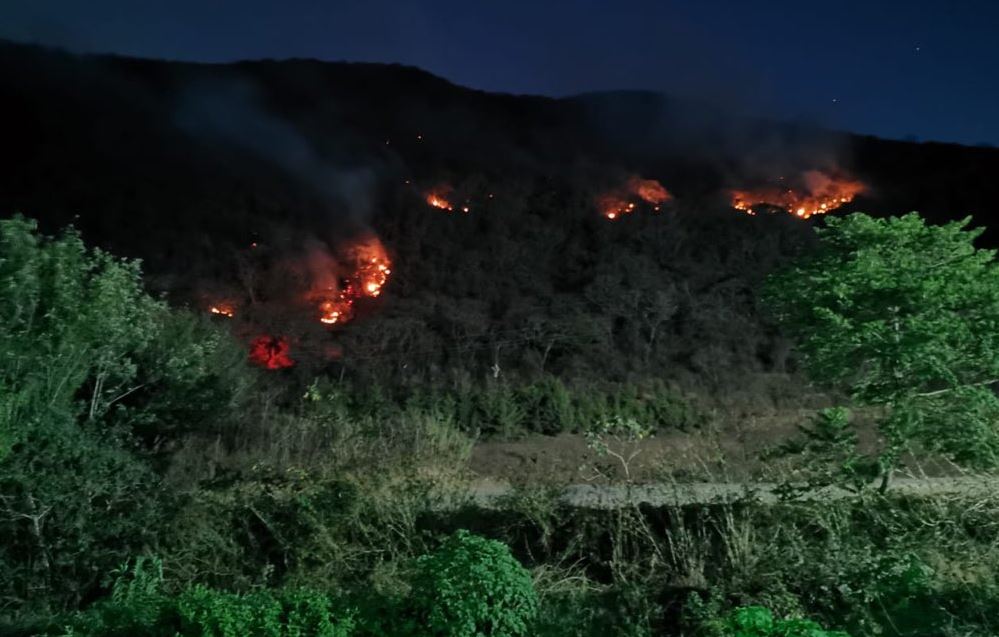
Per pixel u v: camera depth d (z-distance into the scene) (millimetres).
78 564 7590
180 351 10141
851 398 7332
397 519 7676
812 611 5891
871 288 7070
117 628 5730
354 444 10266
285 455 10297
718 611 5645
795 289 7438
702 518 6957
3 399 7637
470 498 8336
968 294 6980
